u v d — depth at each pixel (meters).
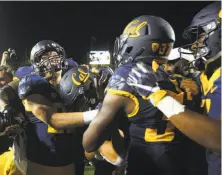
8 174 2.52
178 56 2.58
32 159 2.39
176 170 1.69
